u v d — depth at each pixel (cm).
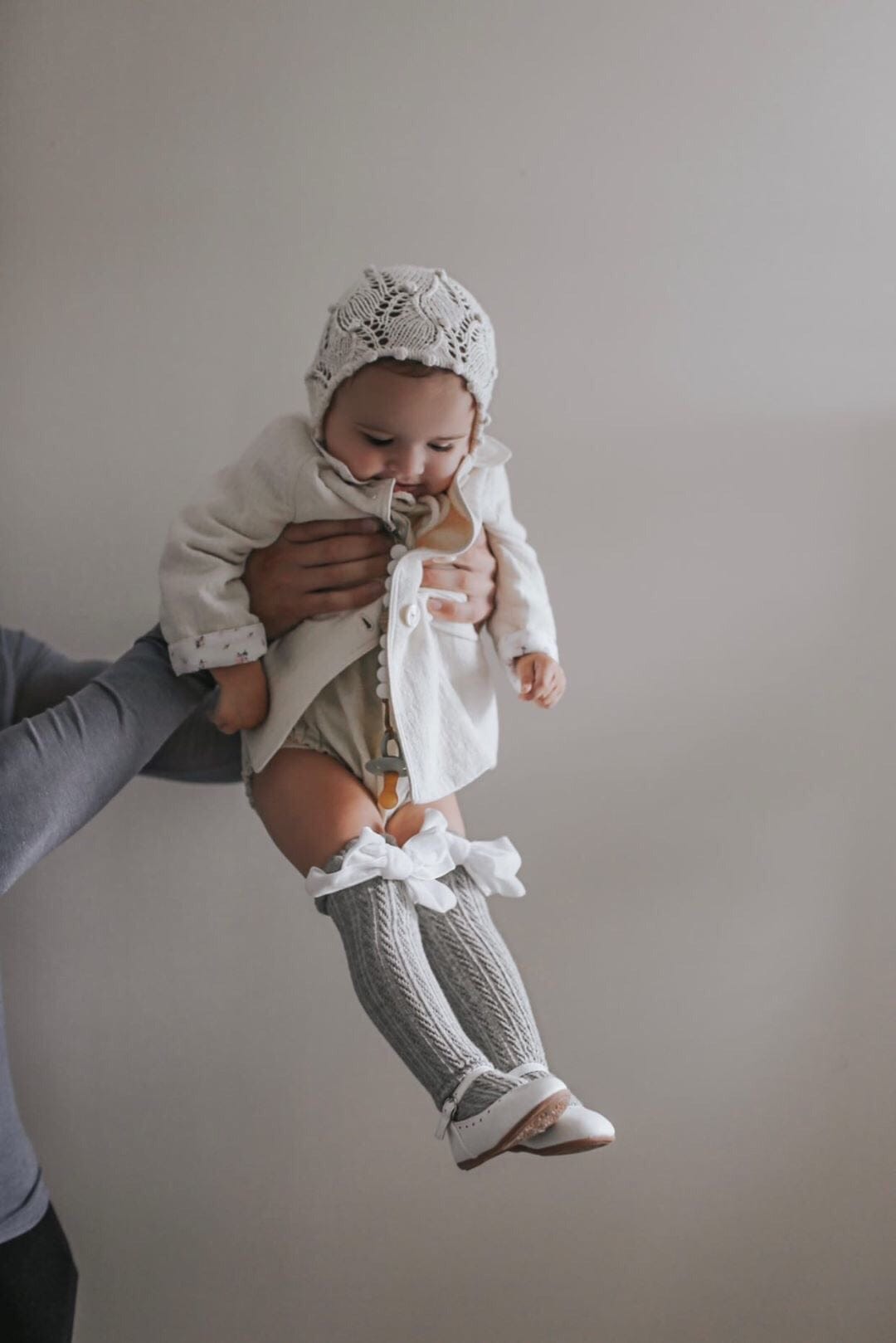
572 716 199
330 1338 196
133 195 194
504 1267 199
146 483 195
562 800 198
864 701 202
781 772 201
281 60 196
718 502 200
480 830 197
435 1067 124
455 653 144
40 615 194
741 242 201
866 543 202
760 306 201
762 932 201
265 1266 196
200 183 195
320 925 197
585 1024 198
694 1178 200
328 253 196
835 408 202
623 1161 200
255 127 195
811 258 201
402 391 131
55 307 194
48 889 195
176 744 174
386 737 141
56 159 193
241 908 196
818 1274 201
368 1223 197
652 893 199
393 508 141
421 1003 126
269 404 195
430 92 197
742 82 201
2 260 193
